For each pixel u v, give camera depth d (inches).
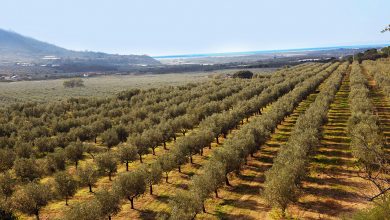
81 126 2869.1
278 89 3907.5
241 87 4776.1
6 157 2165.4
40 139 2512.3
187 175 1957.4
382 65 5251.0
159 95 4539.9
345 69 6097.4
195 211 1366.9
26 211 1502.2
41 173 2050.9
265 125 2352.4
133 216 1523.1
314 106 2743.6
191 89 5157.5
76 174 1961.1
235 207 1498.5
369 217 694.5
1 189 1723.7
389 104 3228.3
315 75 5275.6
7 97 5506.9
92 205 1369.3
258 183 1739.7
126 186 1569.9
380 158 541.6
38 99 5260.8
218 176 1584.6
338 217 1290.6
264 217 1380.4
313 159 1961.1
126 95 4901.6
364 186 1530.5
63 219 1350.9
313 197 1493.6
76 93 6136.8
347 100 3649.1
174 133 2689.5
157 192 1764.3
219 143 2536.9
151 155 2420.0
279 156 1721.2
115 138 2596.0
